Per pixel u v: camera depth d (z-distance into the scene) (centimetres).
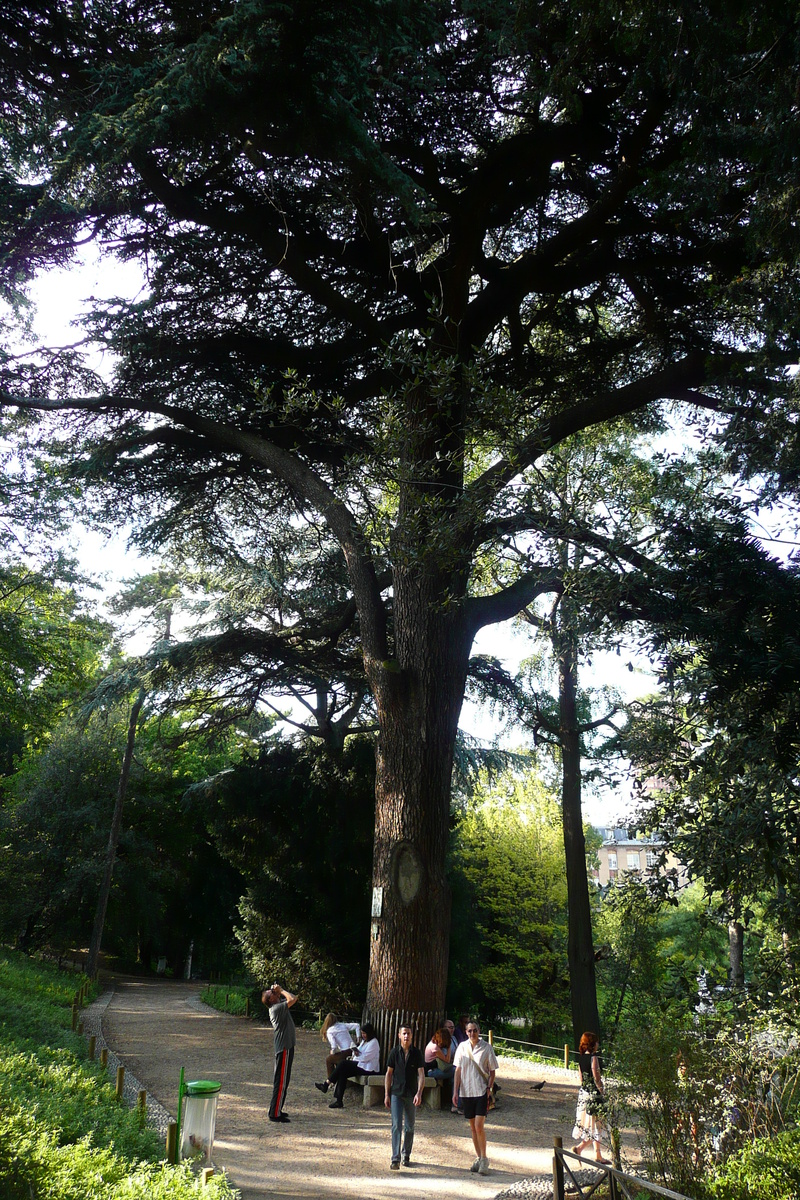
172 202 1442
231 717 2472
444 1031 1434
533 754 2589
